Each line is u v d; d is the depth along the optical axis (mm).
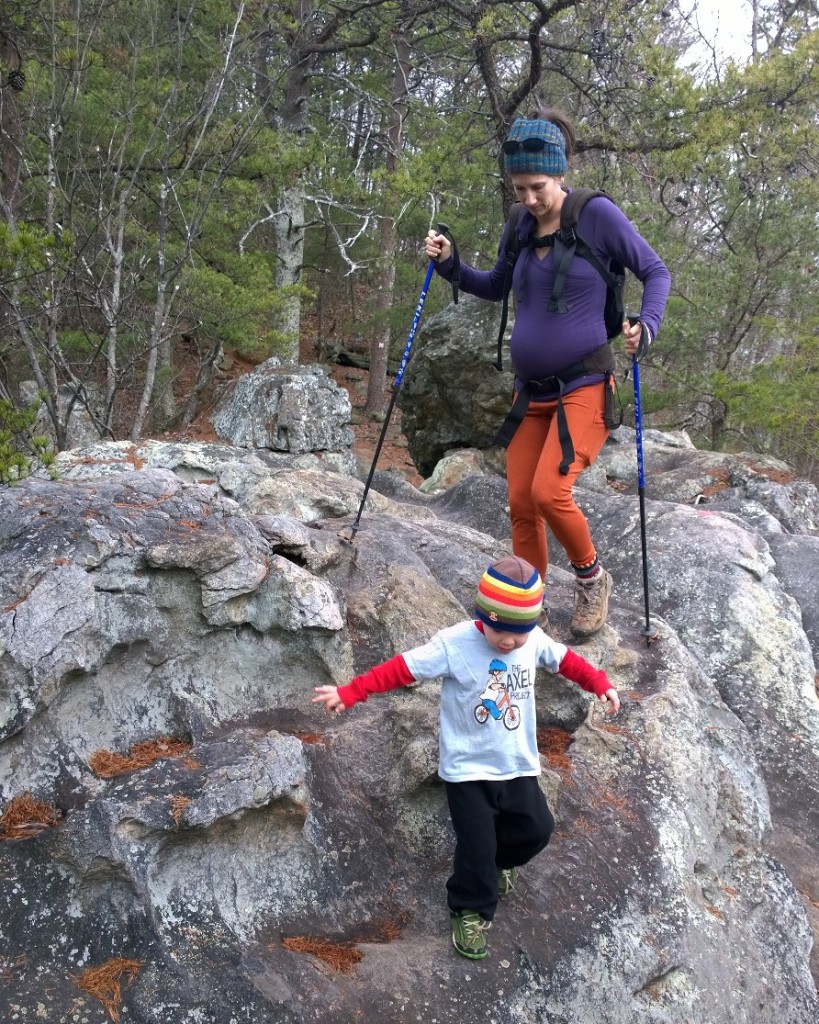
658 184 12398
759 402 11562
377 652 3936
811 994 3508
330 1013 2590
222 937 2699
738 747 4270
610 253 3697
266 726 3434
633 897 3270
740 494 8273
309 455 9094
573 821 3473
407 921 3072
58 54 8625
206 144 10195
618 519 6613
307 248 20516
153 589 3309
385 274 17797
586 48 11852
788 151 11422
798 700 5230
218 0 11531
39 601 2959
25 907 2566
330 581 4137
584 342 3715
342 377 21250
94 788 2877
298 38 12977
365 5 13016
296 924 2912
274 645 3586
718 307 13094
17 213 8734
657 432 10125
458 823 2857
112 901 2625
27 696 2834
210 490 3779
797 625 5625
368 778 3398
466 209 15992
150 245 10258
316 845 3100
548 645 3018
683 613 5621
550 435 3863
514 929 3027
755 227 12836
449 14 12836
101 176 8578
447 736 2904
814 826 4652
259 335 11453
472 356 10781
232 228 11875
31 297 8273
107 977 2490
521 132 3555
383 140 16469
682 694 4133
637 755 3775
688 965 3193
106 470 5703
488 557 4957
